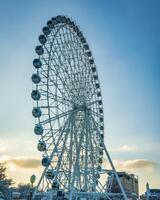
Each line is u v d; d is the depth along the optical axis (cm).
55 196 6141
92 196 6619
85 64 6762
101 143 6425
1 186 12762
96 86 7056
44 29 5966
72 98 6241
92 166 6259
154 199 10719
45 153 5731
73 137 6059
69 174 5938
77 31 6875
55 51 6097
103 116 7150
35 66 5847
